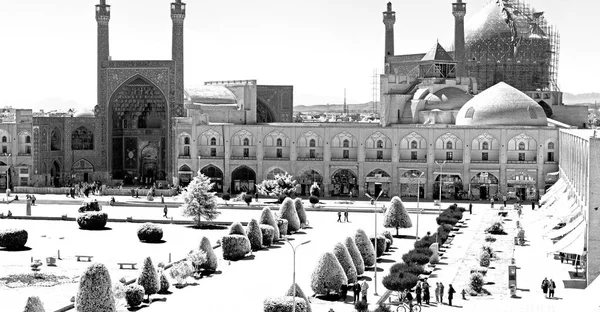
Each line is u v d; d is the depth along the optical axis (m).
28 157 116.19
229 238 63.16
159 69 121.31
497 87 111.38
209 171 114.94
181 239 73.12
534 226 81.81
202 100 123.56
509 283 50.62
